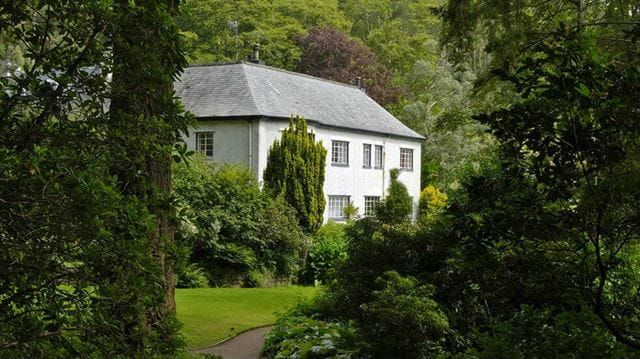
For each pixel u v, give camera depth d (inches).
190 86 1041.5
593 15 458.0
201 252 733.9
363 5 2353.6
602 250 147.1
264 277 770.2
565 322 131.1
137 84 122.6
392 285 264.8
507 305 164.1
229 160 965.2
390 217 338.0
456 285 184.7
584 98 110.5
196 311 465.4
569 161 118.8
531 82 119.0
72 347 105.5
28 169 96.2
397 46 2092.8
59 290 108.6
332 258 790.5
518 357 129.6
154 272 108.1
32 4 124.1
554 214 124.6
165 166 219.3
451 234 134.1
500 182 130.9
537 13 440.1
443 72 1733.5
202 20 1814.7
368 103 1285.7
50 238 104.5
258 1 1882.4
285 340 329.7
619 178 116.4
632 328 127.9
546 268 131.0
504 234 128.0
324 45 1866.4
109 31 117.9
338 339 298.2
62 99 119.0
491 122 122.0
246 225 776.9
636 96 109.3
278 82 1093.8
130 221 104.8
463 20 422.3
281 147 915.4
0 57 132.1
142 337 113.7
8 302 104.6
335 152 1098.7
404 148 1272.1
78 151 114.6
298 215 908.0
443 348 243.3
